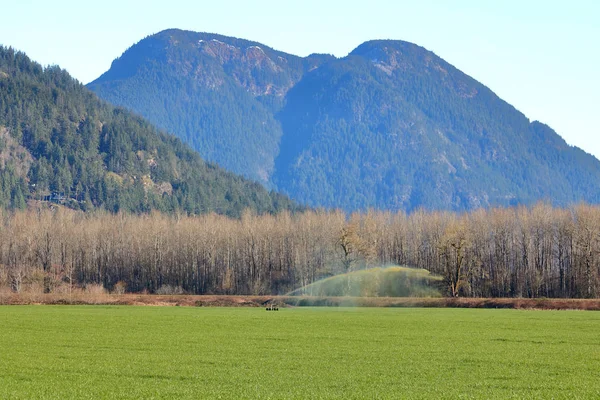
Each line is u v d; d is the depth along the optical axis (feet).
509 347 237.45
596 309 438.81
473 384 172.24
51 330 290.15
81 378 180.24
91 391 164.35
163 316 367.86
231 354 219.82
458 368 194.59
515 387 169.07
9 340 255.09
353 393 161.27
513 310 424.46
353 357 213.66
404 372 188.24
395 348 233.96
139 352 224.53
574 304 444.96
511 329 297.12
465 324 320.09
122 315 373.81
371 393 161.27
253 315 377.71
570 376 183.21
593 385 171.32
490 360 208.33
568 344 245.86
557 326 310.45
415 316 370.12
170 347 236.22
